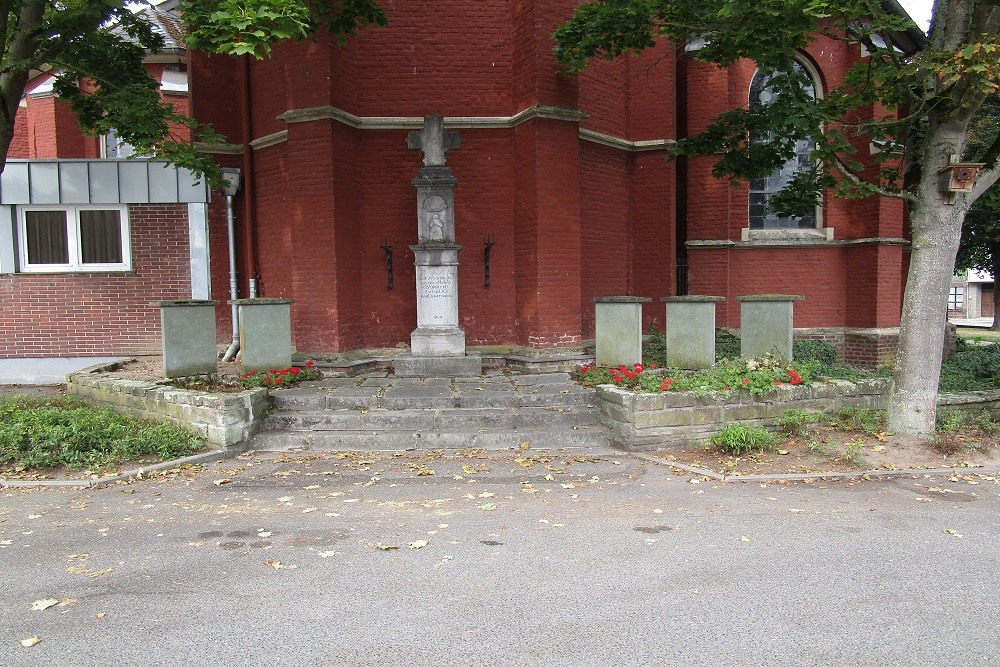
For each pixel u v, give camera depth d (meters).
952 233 6.79
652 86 12.24
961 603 3.54
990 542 4.43
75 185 11.24
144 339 11.52
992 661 2.97
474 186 10.80
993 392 8.58
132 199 11.35
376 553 4.31
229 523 4.94
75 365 11.43
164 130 9.12
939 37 6.73
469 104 10.77
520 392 8.28
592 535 4.61
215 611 3.51
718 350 11.54
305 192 10.10
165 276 11.52
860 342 12.75
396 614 3.46
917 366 6.90
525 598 3.63
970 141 14.82
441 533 4.68
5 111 8.63
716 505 5.26
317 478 6.15
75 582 3.91
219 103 11.80
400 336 10.84
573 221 10.53
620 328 9.27
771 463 6.40
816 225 13.29
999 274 24.98
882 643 3.13
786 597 3.62
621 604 3.55
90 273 11.36
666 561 4.13
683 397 7.04
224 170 11.52
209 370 8.73
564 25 8.87
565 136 10.42
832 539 4.50
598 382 8.55
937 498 5.44
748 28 7.37
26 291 11.30
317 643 3.17
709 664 2.96
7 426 6.66
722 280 12.63
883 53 6.98
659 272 12.32
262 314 8.92
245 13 6.44
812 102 7.84
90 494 5.72
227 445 6.93
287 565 4.12
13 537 4.69
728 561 4.12
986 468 6.22
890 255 12.53
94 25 8.39
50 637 3.26
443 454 6.94
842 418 7.54
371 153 10.64
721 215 12.59
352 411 7.85
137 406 7.93
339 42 9.41
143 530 4.81
